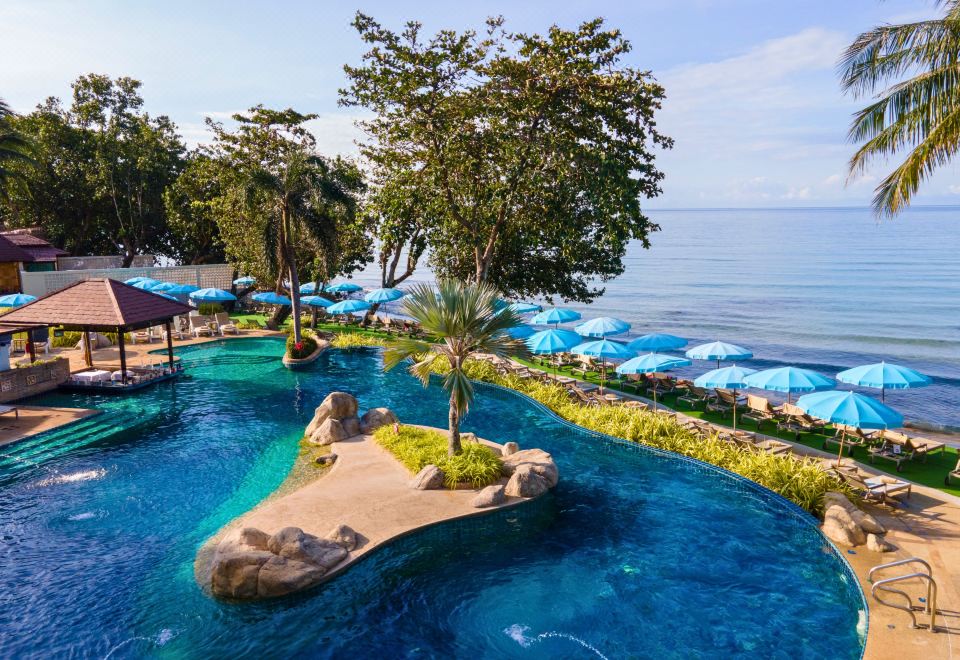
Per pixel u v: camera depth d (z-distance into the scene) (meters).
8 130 39.41
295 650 9.31
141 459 17.23
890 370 16.72
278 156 32.59
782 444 17.66
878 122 15.97
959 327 57.25
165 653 9.20
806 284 91.38
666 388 25.06
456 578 11.35
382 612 10.30
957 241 174.12
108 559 11.88
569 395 23.98
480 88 28.72
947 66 14.66
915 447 16.75
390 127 31.94
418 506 13.80
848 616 10.20
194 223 50.75
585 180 27.00
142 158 52.03
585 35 27.02
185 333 36.34
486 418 21.81
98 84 54.25
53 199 53.00
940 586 10.55
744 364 41.72
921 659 8.64
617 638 9.67
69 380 24.34
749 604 10.58
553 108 27.88
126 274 42.00
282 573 10.60
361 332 38.97
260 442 18.67
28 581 11.09
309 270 43.03
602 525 13.52
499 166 29.84
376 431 18.86
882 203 16.27
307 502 13.93
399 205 33.16
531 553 12.28
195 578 11.21
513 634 9.75
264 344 34.78
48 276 38.50
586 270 37.16
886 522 13.12
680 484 15.88
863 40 15.77
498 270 36.22
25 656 9.10
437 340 16.59
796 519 13.77
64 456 17.42
